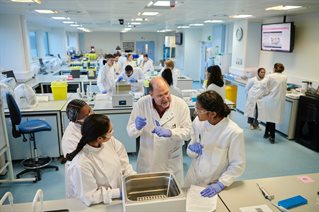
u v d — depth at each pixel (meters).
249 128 5.34
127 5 4.03
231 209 1.47
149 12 5.04
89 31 15.10
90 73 6.48
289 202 1.51
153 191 1.41
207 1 3.56
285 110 4.75
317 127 4.14
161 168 2.12
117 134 3.74
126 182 1.38
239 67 7.09
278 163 3.80
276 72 4.44
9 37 5.48
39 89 5.75
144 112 2.07
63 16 5.90
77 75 6.73
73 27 10.75
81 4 3.91
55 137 3.68
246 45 6.69
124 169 1.67
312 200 1.57
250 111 4.96
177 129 2.00
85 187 1.41
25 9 4.57
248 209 1.47
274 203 1.53
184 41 11.52
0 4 3.89
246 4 3.85
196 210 1.42
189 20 7.06
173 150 2.15
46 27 9.69
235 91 6.96
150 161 2.09
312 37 4.91
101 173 1.49
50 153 3.73
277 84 4.35
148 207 1.17
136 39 16.69
